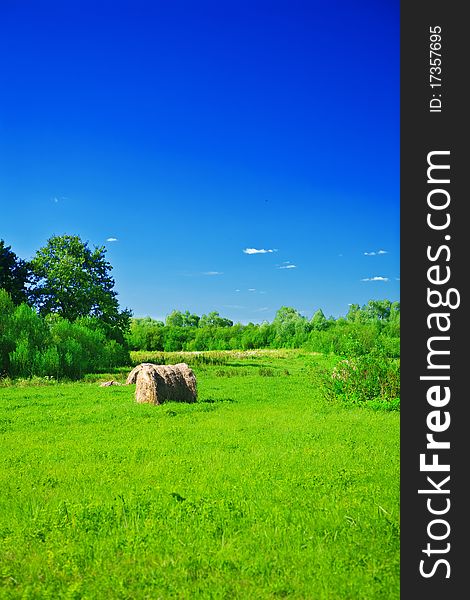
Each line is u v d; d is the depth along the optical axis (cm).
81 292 5103
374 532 712
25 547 696
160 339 10312
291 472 1030
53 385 3000
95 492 932
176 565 638
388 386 2072
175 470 1068
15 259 5038
